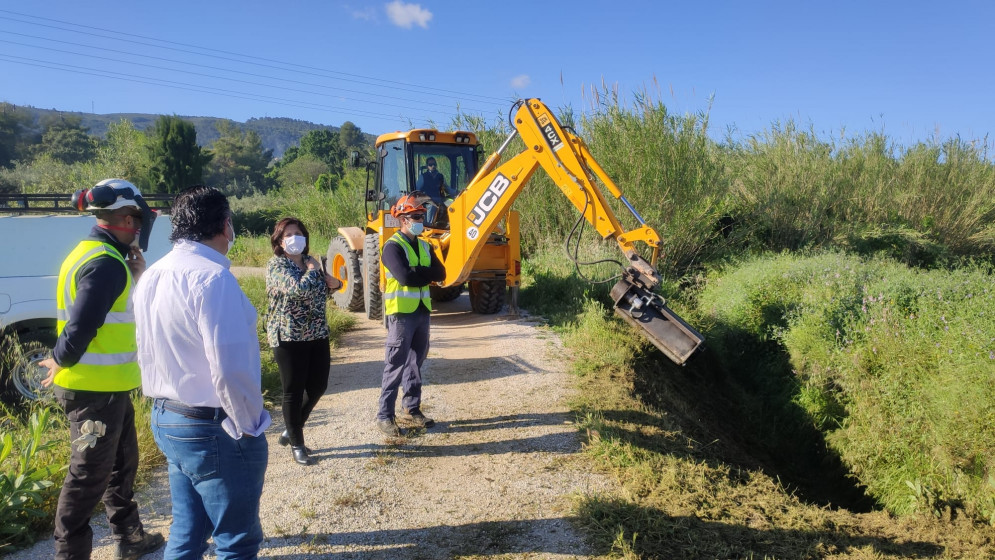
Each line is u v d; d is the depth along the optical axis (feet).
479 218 25.77
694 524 13.24
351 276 34.24
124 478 11.44
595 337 26.23
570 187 22.39
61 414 18.29
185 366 8.07
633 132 40.47
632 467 15.52
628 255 20.22
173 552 8.63
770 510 14.26
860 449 20.48
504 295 33.14
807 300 28.96
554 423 18.43
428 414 19.40
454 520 13.42
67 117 305.73
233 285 8.13
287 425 15.61
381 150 33.68
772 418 26.04
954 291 25.40
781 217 47.29
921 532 14.25
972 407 16.99
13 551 12.26
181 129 133.49
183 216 8.29
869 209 49.78
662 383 24.23
